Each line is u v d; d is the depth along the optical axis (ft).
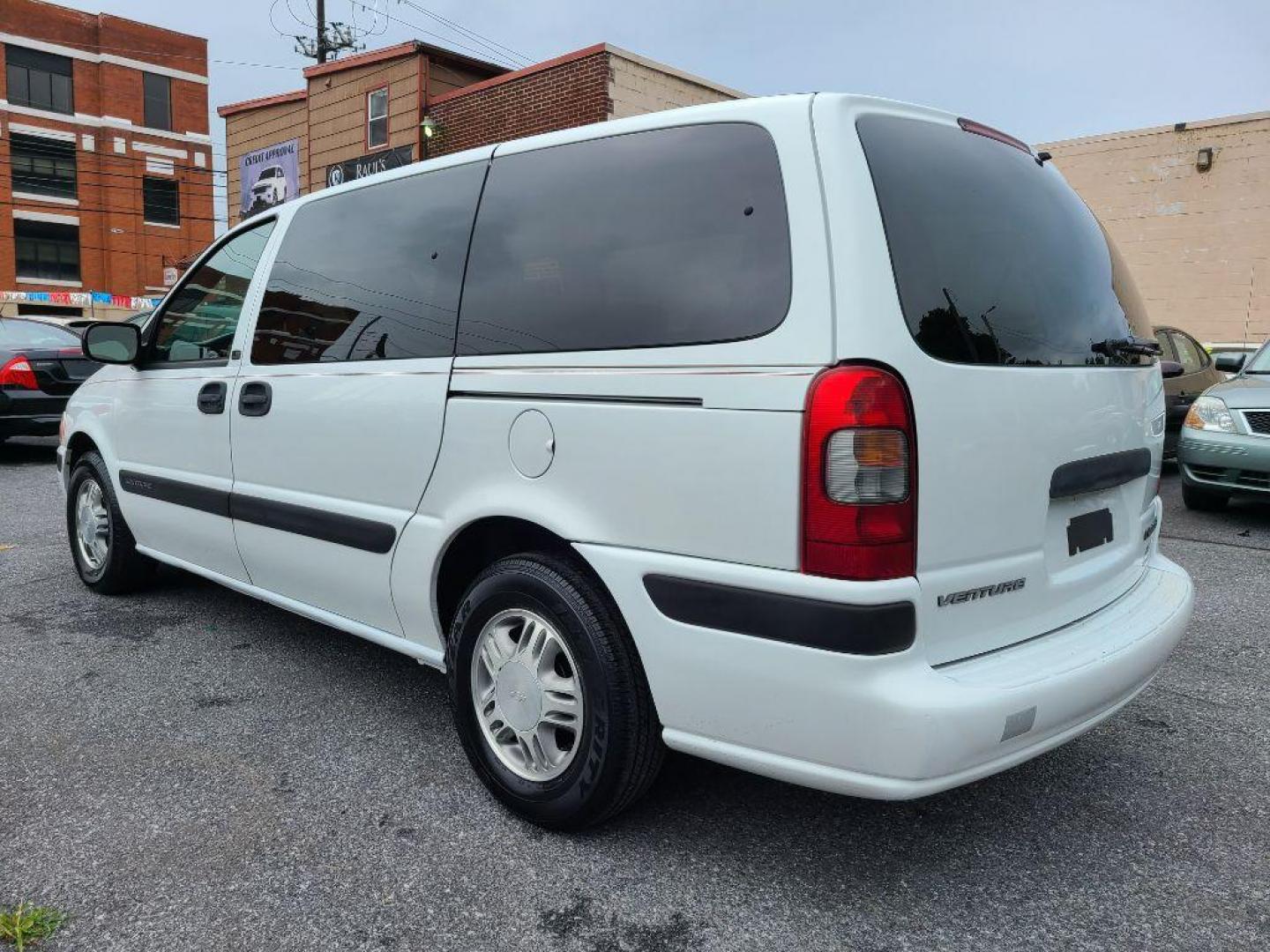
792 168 6.90
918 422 6.50
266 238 11.99
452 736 10.36
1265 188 44.65
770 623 6.63
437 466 9.02
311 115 53.78
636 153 8.02
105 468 14.99
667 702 7.34
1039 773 9.58
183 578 16.84
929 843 8.25
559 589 7.91
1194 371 32.24
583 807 7.94
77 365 31.07
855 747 6.42
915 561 6.51
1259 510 24.07
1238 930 7.03
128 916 7.12
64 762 9.62
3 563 17.81
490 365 8.56
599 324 7.82
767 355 6.69
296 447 10.77
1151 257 48.03
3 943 6.79
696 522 7.02
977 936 6.96
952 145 7.80
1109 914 7.23
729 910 7.27
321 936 6.91
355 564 10.09
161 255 124.77
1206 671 12.41
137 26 119.75
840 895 7.47
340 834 8.30
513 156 9.08
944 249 7.13
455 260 9.26
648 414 7.29
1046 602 7.70
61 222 116.88
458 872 7.73
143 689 11.61
